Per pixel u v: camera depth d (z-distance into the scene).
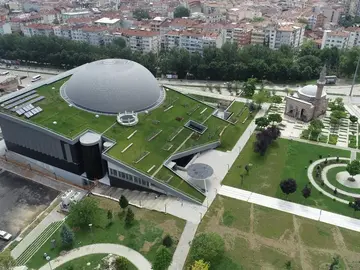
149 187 105.56
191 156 122.50
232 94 181.00
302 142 132.88
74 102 131.25
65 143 112.00
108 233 88.50
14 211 100.19
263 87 181.75
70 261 81.00
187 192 102.19
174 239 86.50
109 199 101.44
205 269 72.06
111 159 106.19
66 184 111.69
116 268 76.19
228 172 113.81
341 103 160.00
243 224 91.75
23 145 124.31
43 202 103.75
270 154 124.50
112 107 126.62
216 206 98.50
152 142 117.44
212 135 127.81
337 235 88.44
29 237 89.31
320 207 98.38
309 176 112.25
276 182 109.00
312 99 148.25
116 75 129.25
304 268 78.94
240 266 79.31
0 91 182.50
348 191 105.19
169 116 132.75
